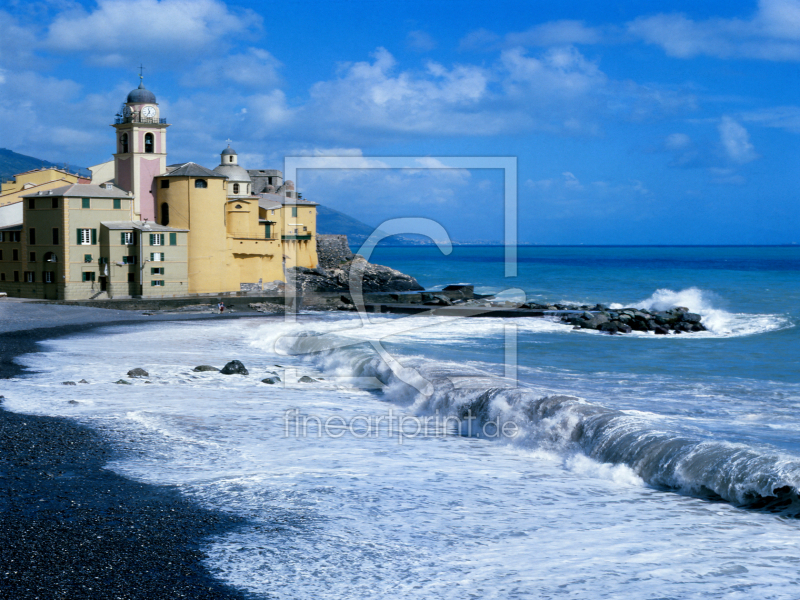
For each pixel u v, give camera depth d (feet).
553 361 99.91
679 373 87.20
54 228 219.00
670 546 29.19
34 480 38.32
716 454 37.68
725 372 88.63
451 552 28.94
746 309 194.90
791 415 58.39
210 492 36.78
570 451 45.65
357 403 64.18
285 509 34.24
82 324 148.36
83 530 31.12
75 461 42.27
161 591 25.32
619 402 64.28
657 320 159.84
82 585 25.70
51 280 220.64
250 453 45.16
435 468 42.37
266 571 27.07
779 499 34.37
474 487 38.34
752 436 48.83
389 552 28.91
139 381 73.61
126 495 36.11
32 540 29.91
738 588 24.90
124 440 47.62
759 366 95.71
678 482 37.88
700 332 152.35
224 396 65.87
